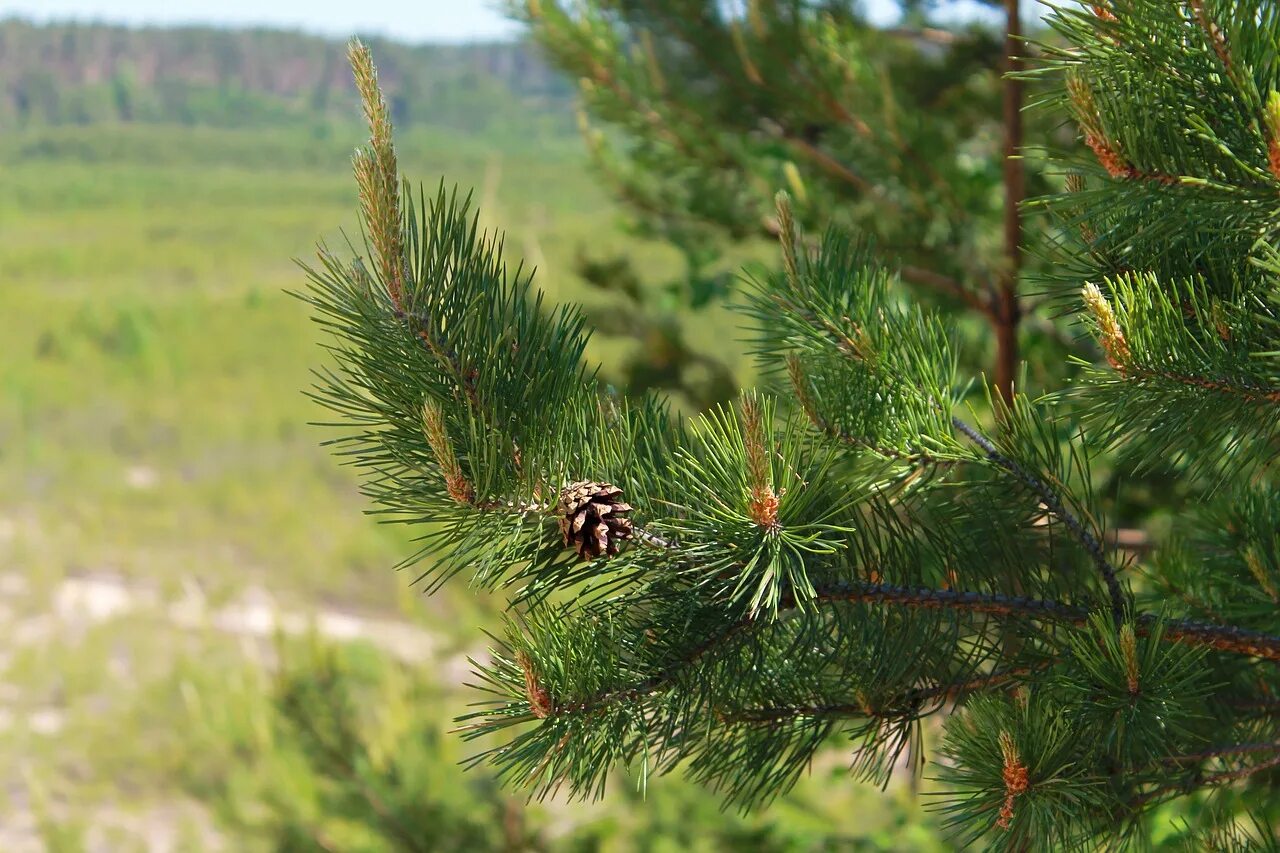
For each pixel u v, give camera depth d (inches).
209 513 651.5
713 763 61.5
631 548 51.9
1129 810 58.4
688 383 170.4
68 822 281.9
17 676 394.9
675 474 53.2
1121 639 53.0
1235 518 73.7
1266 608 69.7
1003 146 133.2
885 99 139.7
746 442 49.5
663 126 159.3
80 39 3752.5
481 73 3860.7
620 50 159.8
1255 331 50.2
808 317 61.8
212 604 475.2
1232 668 71.3
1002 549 62.4
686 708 53.9
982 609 58.4
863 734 61.1
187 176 3223.4
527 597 51.9
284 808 159.2
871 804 151.1
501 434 50.2
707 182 163.0
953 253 137.4
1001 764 51.6
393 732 162.6
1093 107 47.4
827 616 59.2
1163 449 52.9
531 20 156.6
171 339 1232.2
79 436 841.5
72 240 2249.0
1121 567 62.2
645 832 155.5
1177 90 47.2
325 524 612.7
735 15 146.2
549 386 52.4
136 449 820.6
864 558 58.0
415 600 171.5
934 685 60.9
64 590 508.4
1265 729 67.7
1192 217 47.8
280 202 2866.6
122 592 508.1
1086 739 55.4
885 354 61.1
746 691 60.7
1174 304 52.6
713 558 51.9
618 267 182.7
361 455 50.8
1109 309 49.6
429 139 3393.2
